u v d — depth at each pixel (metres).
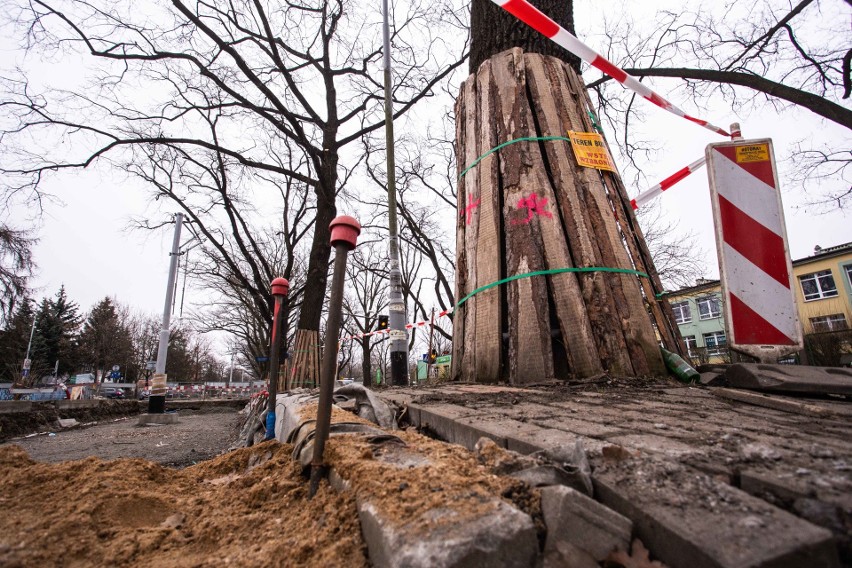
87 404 14.30
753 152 3.12
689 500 0.96
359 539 1.10
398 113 12.98
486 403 2.62
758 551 0.75
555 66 5.06
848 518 0.85
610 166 4.63
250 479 1.98
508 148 4.64
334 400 3.33
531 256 4.12
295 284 23.98
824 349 14.67
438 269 18.16
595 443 1.40
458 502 1.00
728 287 3.01
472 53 5.91
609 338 3.69
